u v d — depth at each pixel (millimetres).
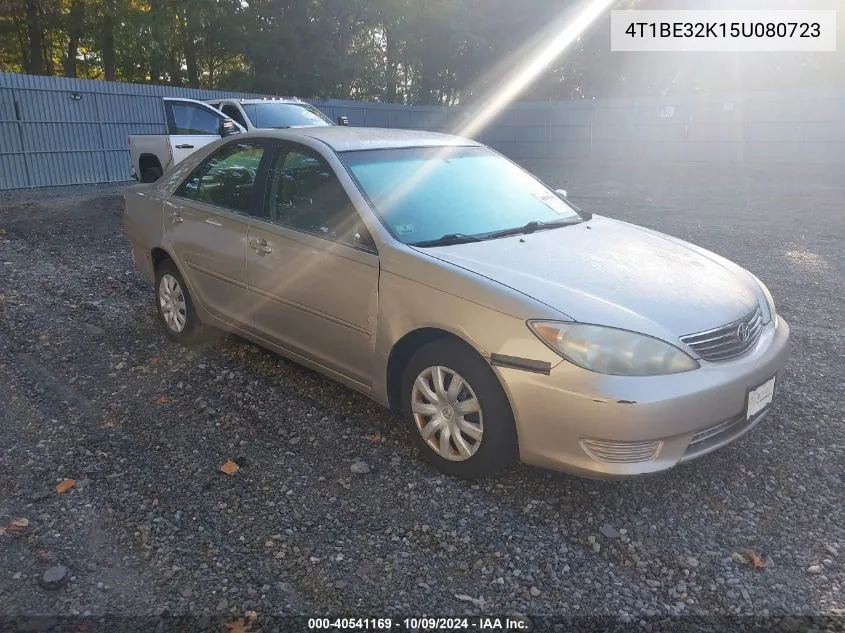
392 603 2611
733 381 3113
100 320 5770
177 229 4969
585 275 3400
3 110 14961
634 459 2984
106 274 7277
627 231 4320
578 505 3230
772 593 2676
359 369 3826
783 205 14094
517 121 30469
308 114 13445
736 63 30781
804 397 4352
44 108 15734
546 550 2922
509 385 3088
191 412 4137
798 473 3504
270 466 3555
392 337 3541
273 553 2887
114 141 17344
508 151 31031
